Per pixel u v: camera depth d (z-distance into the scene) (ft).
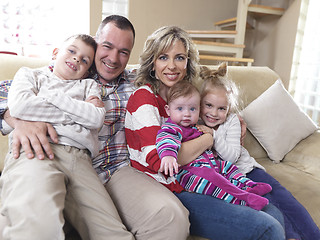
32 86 3.75
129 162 4.38
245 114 5.88
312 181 4.92
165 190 3.57
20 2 11.75
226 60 12.59
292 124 5.91
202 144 4.01
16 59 4.67
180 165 3.80
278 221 3.44
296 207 3.87
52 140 3.52
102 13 12.64
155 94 4.36
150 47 4.43
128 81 4.73
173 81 4.38
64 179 3.34
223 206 3.45
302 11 12.38
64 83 4.03
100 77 4.54
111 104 4.36
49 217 2.81
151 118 3.92
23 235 2.71
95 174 3.68
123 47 4.28
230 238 3.31
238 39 13.04
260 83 6.35
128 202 3.51
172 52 4.27
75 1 12.40
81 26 12.56
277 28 14.03
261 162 5.79
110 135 4.30
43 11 12.16
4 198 3.08
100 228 3.20
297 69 13.05
